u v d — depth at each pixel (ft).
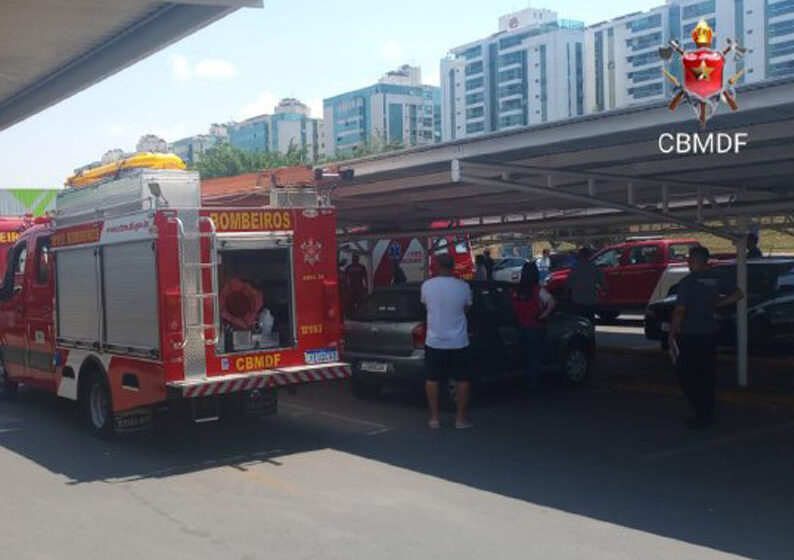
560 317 41.39
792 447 28.99
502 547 19.65
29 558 19.63
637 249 71.72
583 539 20.08
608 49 407.85
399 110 483.51
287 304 31.17
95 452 30.50
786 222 50.19
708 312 31.50
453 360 32.81
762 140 28.27
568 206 53.42
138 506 23.68
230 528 21.54
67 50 40.19
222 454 29.84
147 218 28.63
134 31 37.50
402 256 76.13
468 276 85.76
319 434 32.78
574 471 26.37
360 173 38.22
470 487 24.81
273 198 31.30
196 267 28.66
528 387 38.29
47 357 36.35
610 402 37.93
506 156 33.58
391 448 30.14
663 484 24.75
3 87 46.91
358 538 20.53
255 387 29.48
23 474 27.45
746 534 20.29
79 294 33.40
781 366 45.60
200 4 31.76
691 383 31.89
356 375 37.91
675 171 36.70
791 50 334.65
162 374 28.25
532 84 431.84
